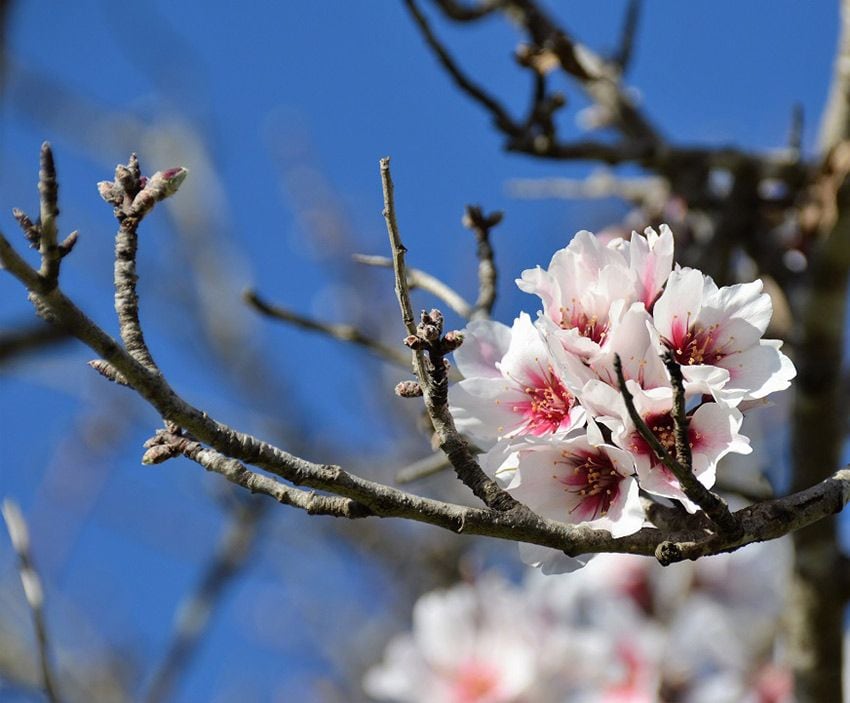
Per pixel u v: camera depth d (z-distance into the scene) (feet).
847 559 20.38
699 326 11.90
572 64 21.29
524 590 26.96
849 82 22.53
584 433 11.76
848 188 19.75
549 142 22.16
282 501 10.62
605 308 11.76
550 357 11.62
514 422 12.27
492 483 10.93
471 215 16.93
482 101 21.48
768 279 22.99
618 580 26.27
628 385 11.22
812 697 20.47
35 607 15.30
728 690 24.79
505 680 25.03
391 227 10.95
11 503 15.65
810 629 20.38
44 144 9.48
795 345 21.09
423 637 26.11
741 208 23.34
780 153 23.35
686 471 10.31
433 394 10.95
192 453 10.75
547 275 11.86
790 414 21.39
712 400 11.62
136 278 10.82
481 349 12.98
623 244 12.32
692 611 25.59
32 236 10.00
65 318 9.72
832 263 20.08
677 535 10.93
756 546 26.66
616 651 25.27
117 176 11.08
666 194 25.49
